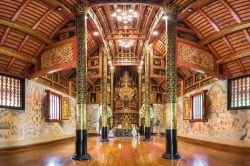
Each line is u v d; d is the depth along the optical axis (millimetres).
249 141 10906
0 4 9953
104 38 16922
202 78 16016
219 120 13438
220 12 10797
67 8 10539
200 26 12188
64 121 18219
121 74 26906
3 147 10953
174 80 10422
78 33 10562
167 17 10672
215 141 13773
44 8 10961
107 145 14766
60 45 11930
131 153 11266
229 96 12547
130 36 17172
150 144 15312
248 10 9992
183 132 19328
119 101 26375
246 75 11641
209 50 12547
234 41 11414
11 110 11641
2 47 11141
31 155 10844
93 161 9211
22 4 10297
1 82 11406
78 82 10320
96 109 24375
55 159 9727
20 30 11086
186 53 12055
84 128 9961
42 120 14539
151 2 10688
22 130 12359
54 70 12078
